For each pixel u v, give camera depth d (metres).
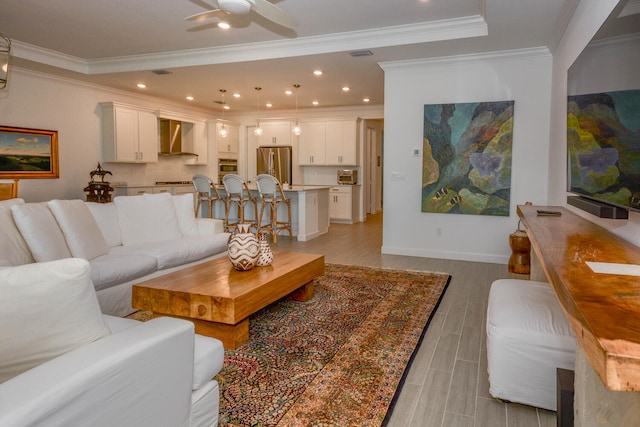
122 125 7.07
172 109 8.52
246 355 2.49
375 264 4.93
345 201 9.02
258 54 5.16
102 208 3.81
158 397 1.30
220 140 9.32
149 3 3.93
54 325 1.13
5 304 1.07
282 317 3.11
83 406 1.03
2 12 4.17
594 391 1.32
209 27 4.54
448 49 4.68
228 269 3.03
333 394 2.07
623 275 1.39
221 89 7.09
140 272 3.20
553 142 4.41
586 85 2.43
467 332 2.89
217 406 1.65
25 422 0.89
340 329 2.89
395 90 5.34
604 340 0.84
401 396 2.09
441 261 5.11
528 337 1.93
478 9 3.97
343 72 5.83
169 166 8.59
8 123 5.69
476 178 5.02
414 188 5.37
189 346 1.42
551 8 3.47
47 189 6.23
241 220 6.80
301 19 4.25
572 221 2.76
